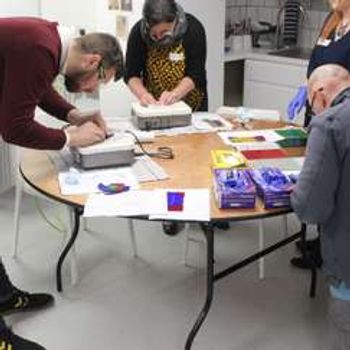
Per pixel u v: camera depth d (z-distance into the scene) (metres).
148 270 2.85
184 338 2.33
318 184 1.60
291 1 4.68
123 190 1.88
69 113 2.30
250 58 4.51
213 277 2.10
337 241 1.69
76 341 2.32
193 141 2.38
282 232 3.22
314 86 1.80
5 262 2.91
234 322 2.44
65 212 3.14
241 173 1.91
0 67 1.86
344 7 2.53
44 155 2.22
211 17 4.06
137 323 2.43
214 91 4.30
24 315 2.48
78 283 2.72
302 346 2.28
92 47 1.97
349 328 1.75
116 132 2.35
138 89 2.77
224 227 3.25
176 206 1.76
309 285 2.72
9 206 3.57
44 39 1.85
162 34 2.62
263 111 2.85
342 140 1.57
